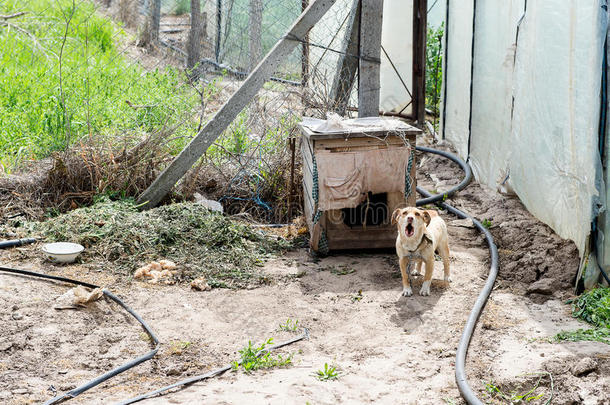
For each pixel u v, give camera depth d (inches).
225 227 386.0
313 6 392.5
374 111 401.1
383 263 377.7
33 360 331.9
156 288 361.7
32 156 419.2
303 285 365.1
